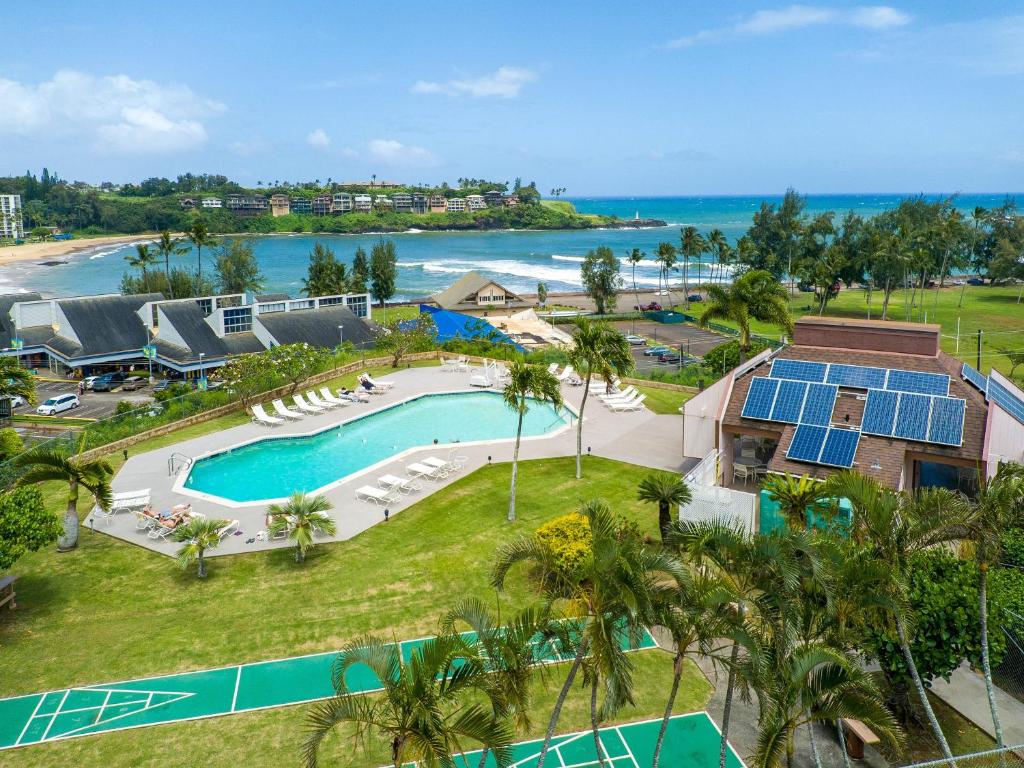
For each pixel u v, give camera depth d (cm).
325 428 4569
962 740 1853
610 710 1320
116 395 6222
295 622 2412
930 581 1875
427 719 1231
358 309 7956
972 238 14088
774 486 2312
